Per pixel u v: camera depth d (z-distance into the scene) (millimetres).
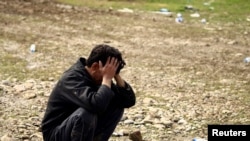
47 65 11570
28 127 7285
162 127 7680
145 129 7562
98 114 4977
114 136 7113
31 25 16406
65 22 17531
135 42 15125
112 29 16953
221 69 12211
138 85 10312
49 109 5168
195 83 10695
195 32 17469
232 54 14148
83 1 23000
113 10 21297
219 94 9836
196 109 8742
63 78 5086
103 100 4848
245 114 8523
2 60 11656
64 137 4957
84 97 4855
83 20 18266
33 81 9977
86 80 5039
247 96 9750
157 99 9297
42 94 9109
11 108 8203
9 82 9719
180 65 12469
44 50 13062
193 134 7457
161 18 20062
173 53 13930
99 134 5270
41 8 19891
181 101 9227
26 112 8039
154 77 11078
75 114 4875
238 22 20250
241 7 23969
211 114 8469
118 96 5305
